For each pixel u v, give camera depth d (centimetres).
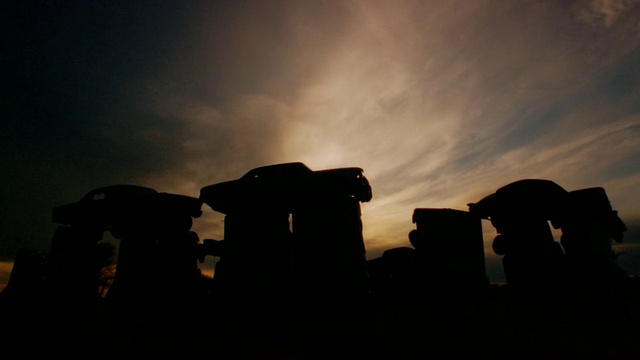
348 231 732
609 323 537
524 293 756
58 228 954
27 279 1002
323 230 744
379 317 637
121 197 898
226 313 722
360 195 800
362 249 727
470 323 563
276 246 762
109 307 780
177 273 839
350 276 696
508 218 855
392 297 902
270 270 749
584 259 770
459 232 869
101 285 1198
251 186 804
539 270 779
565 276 765
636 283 742
